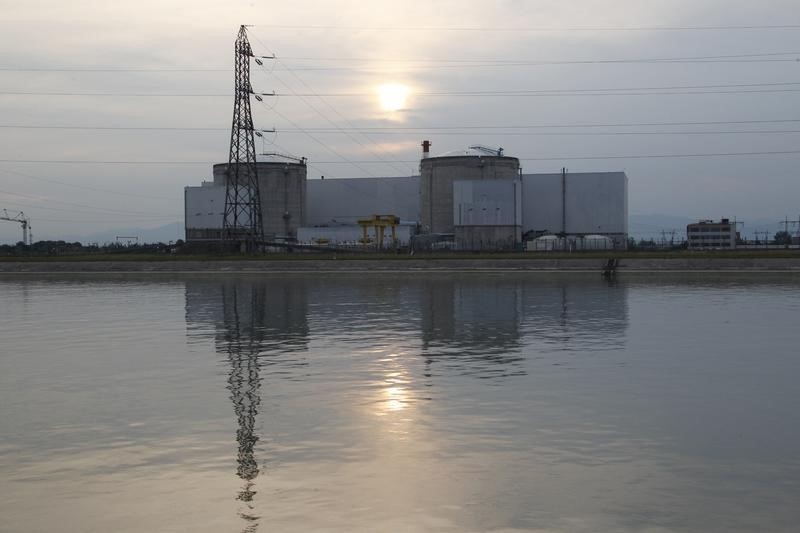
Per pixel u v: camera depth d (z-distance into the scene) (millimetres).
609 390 17953
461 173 117000
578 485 11508
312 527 10156
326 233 114562
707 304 38844
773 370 20359
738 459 12664
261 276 69875
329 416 15766
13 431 14984
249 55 95875
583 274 66812
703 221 135375
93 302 45031
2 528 10273
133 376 20641
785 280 57469
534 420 15188
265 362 22578
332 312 36781
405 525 10172
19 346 26797
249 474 12203
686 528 9992
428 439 13961
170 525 10289
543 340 26328
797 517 10305
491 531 9969
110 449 13680
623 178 111750
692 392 17672
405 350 24469
